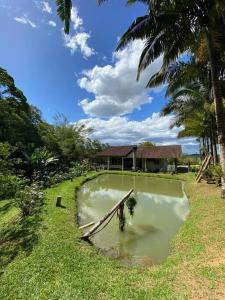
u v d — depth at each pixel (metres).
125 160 37.22
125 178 26.38
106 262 5.79
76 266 5.43
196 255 5.59
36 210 10.32
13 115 18.62
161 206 12.77
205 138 23.17
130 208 9.67
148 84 13.03
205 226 7.47
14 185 9.48
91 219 10.54
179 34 9.88
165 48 10.28
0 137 17.66
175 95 16.47
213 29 9.16
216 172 14.96
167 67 11.63
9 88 17.97
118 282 4.72
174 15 9.30
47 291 4.45
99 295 4.28
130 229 8.95
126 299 4.10
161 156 31.25
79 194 16.55
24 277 5.00
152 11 8.13
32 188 12.14
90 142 42.00
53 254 5.98
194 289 4.20
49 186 17.44
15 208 11.73
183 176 25.12
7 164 8.98
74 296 4.25
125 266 5.68
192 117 18.69
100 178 26.52
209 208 9.65
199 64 12.30
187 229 7.62
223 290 4.07
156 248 7.14
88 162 34.97
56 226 8.13
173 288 4.32
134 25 9.73
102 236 8.20
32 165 19.06
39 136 24.81
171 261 5.58
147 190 18.39
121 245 7.41
